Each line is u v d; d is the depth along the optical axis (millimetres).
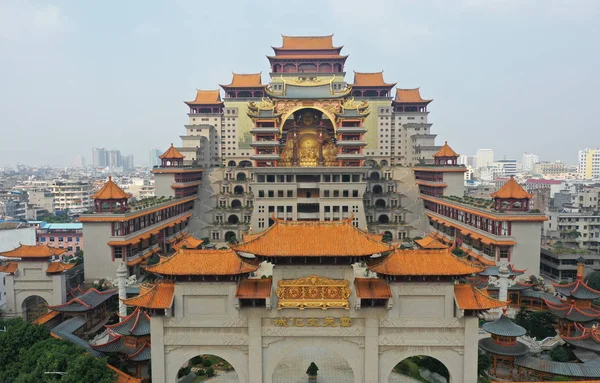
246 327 43688
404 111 171750
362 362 44188
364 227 122875
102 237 86312
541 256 103188
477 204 100750
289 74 166625
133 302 43250
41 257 68375
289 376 53250
